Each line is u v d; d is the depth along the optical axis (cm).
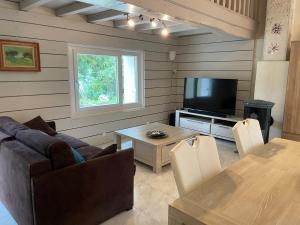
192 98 493
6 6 290
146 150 321
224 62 471
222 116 442
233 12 349
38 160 162
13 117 313
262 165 149
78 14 359
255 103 359
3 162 198
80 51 373
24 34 309
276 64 377
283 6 374
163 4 246
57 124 358
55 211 168
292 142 196
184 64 537
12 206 198
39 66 325
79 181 180
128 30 434
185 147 133
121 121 454
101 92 421
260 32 422
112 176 205
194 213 98
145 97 493
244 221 93
